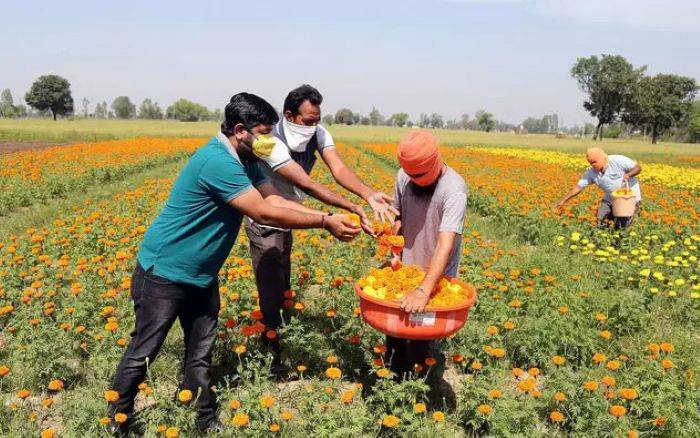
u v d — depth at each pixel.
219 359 4.87
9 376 4.56
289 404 4.28
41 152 26.58
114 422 3.73
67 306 5.59
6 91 186.50
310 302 6.13
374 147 38.84
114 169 18.89
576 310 5.93
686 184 22.38
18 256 6.90
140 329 3.76
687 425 3.88
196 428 3.89
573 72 115.62
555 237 9.90
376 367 4.11
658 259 7.79
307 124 4.70
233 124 3.56
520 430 3.80
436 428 3.86
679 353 5.26
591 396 4.03
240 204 3.53
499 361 4.97
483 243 8.77
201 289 3.87
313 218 3.70
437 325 3.64
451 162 28.48
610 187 9.66
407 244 4.39
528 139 82.94
